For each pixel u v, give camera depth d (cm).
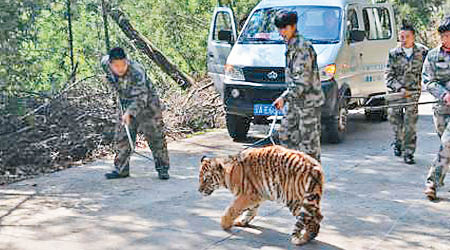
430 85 712
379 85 1152
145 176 818
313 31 1033
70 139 930
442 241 580
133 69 747
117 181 793
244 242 577
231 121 1041
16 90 935
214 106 1201
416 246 567
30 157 873
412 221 634
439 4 2284
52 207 686
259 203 595
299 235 564
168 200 709
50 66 1089
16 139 883
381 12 1186
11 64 926
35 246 571
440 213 658
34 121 922
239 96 998
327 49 991
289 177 557
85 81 1048
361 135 1084
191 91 1214
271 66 975
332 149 969
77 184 781
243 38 1067
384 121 1221
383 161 888
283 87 963
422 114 1297
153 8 1484
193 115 1159
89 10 1183
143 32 1497
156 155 799
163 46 1505
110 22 1337
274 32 1047
